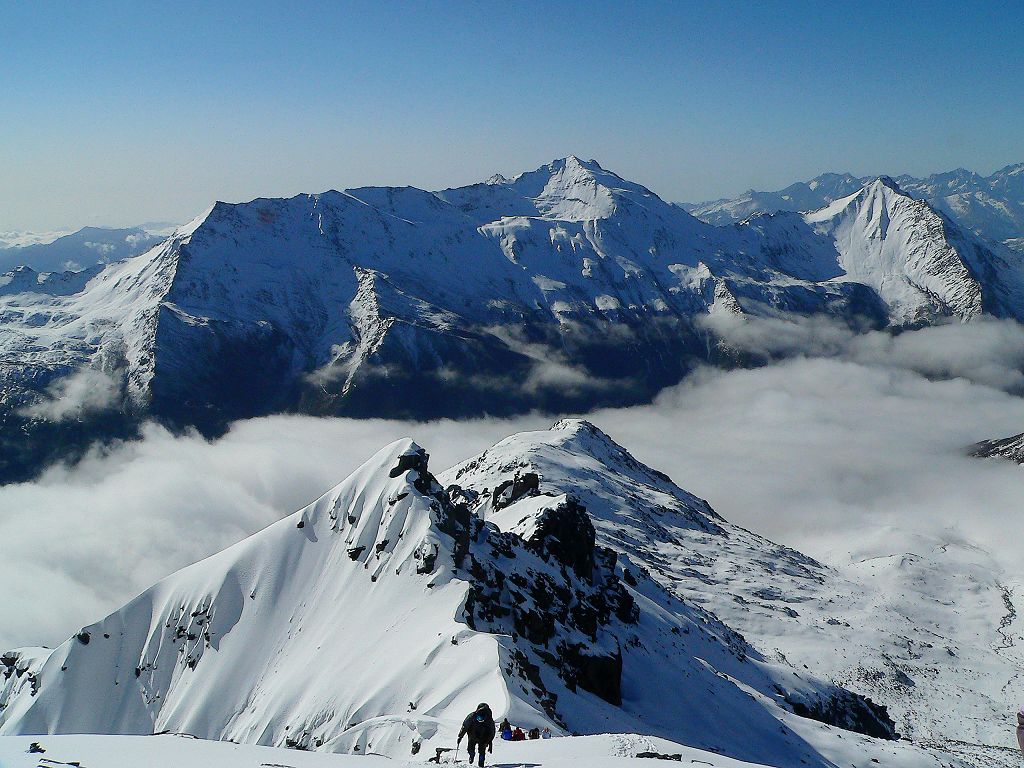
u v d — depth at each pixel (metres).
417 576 99.12
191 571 119.94
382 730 49.47
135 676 111.19
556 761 33.34
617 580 131.75
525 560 110.94
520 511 135.38
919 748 118.06
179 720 100.12
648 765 32.47
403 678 78.19
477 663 72.38
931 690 195.88
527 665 76.44
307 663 95.75
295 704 89.31
